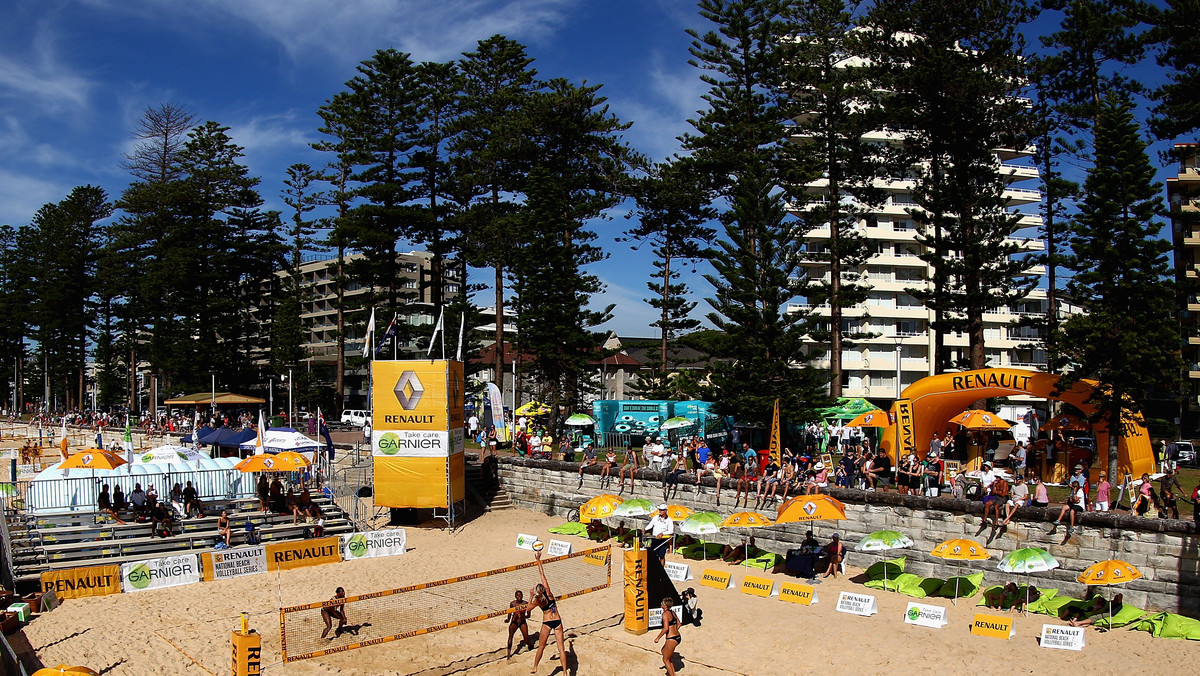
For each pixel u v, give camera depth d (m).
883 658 16.83
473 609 20.05
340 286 56.72
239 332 65.69
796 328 32.97
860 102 38.56
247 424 51.72
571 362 40.38
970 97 33.19
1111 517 19.83
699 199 44.84
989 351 62.09
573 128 44.69
